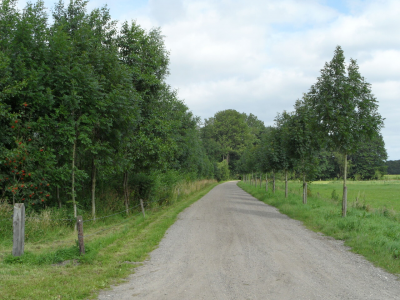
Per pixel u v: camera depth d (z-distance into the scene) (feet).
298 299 16.03
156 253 26.53
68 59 36.55
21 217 23.15
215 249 27.63
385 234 33.53
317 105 48.08
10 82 32.48
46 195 35.70
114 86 40.57
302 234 35.17
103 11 50.14
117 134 42.01
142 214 51.24
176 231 37.19
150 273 20.76
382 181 238.27
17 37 34.88
